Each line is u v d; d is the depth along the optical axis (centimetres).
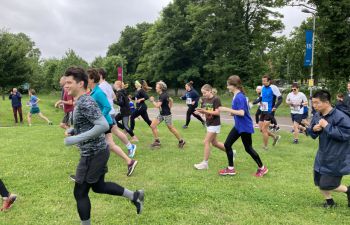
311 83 2327
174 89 5331
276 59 3872
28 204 499
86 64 4609
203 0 4119
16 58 4284
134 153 811
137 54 7094
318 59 2636
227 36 3878
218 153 836
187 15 4531
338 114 455
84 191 386
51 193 545
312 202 514
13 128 1268
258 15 3950
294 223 441
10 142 960
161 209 482
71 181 605
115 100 959
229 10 3791
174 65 4909
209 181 611
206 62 4538
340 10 2372
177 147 909
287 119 1941
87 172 380
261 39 3900
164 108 882
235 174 659
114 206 491
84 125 377
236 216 461
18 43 4375
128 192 429
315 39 2539
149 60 4984
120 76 2830
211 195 532
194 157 795
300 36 2861
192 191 551
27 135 1088
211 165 726
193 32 4559
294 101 1006
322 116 475
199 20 4081
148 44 5316
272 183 606
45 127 1305
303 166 733
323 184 477
